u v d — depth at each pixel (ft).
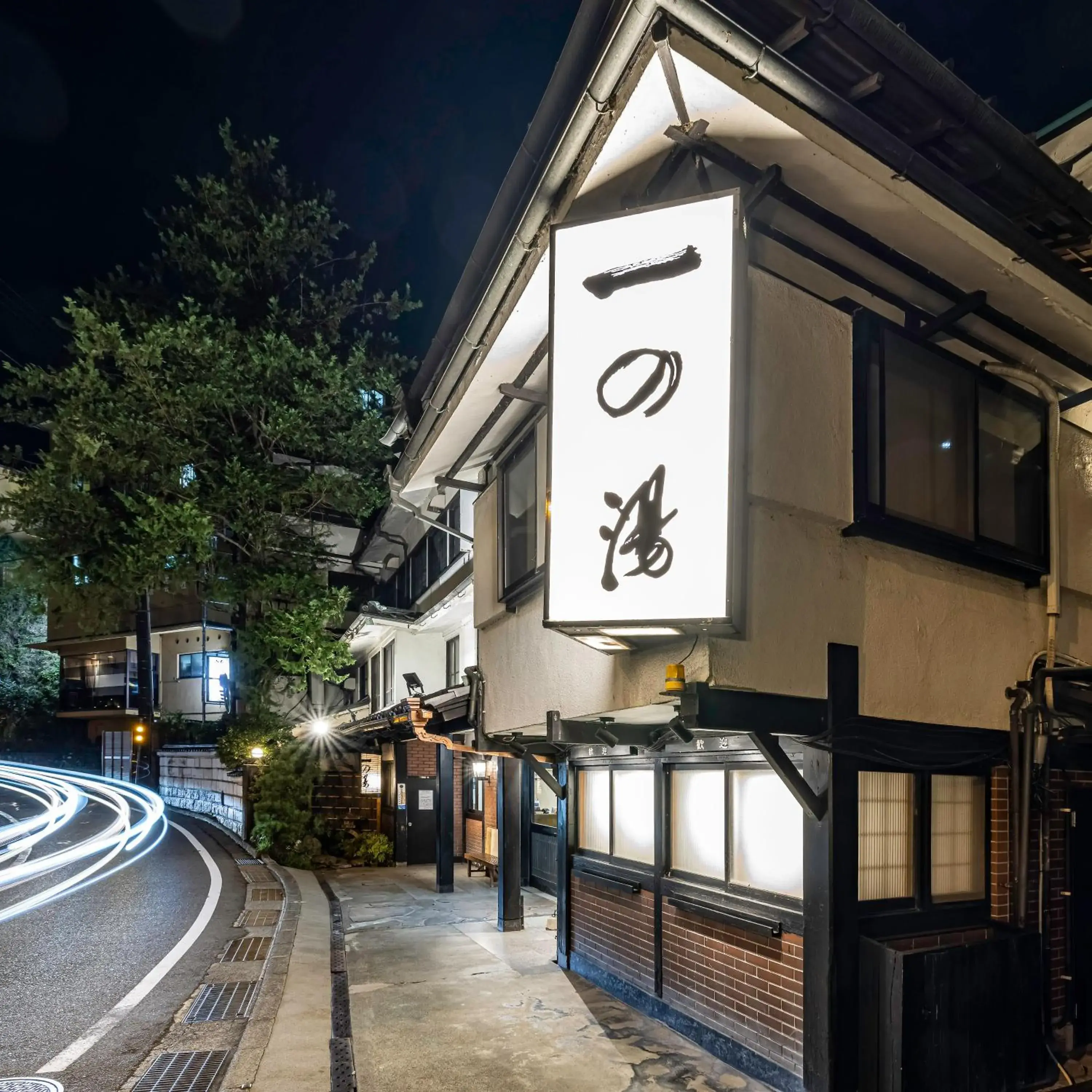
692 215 14.42
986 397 19.79
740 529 13.82
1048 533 20.48
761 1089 18.48
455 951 31.40
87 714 120.16
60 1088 17.79
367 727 56.75
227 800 69.56
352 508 65.67
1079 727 19.69
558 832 30.17
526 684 24.13
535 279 17.39
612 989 25.67
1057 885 20.70
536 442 24.00
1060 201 15.75
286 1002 23.48
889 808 18.63
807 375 15.88
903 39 12.66
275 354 61.21
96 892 42.09
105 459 56.90
